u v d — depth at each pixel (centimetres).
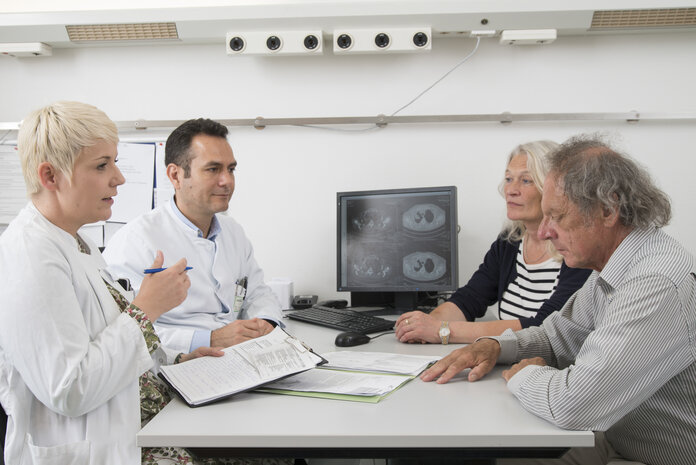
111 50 254
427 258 218
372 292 232
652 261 107
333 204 254
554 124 248
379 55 249
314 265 256
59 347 106
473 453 101
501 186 210
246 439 97
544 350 139
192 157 176
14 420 111
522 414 105
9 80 255
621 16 228
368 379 125
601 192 108
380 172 253
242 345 140
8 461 112
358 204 229
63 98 255
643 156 246
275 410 109
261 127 253
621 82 246
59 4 253
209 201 179
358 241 228
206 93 254
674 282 103
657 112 241
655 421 117
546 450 101
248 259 206
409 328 169
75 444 111
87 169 117
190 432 99
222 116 254
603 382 98
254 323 166
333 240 255
